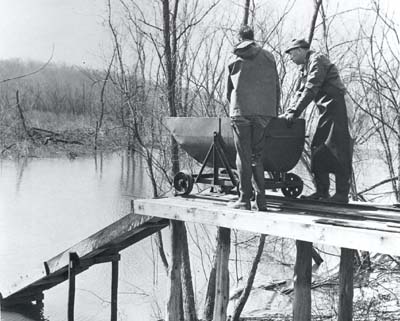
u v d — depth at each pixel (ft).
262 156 21.86
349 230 17.29
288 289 39.09
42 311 37.27
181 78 37.93
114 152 96.68
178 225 26.11
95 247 31.12
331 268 42.22
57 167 89.97
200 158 24.75
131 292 39.86
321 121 22.72
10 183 74.64
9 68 109.09
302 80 23.12
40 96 121.60
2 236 49.67
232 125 21.43
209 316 35.22
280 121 22.20
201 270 43.37
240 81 21.06
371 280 36.04
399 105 37.17
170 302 26.22
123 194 67.41
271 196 25.07
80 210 59.82
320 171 23.27
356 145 39.68
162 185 40.27
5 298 37.52
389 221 19.43
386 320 30.68
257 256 33.53
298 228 18.56
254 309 36.24
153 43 36.50
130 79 39.52
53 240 48.83
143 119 39.29
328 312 33.40
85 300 39.11
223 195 24.61
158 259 46.62
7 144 101.71
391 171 37.55
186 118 24.30
